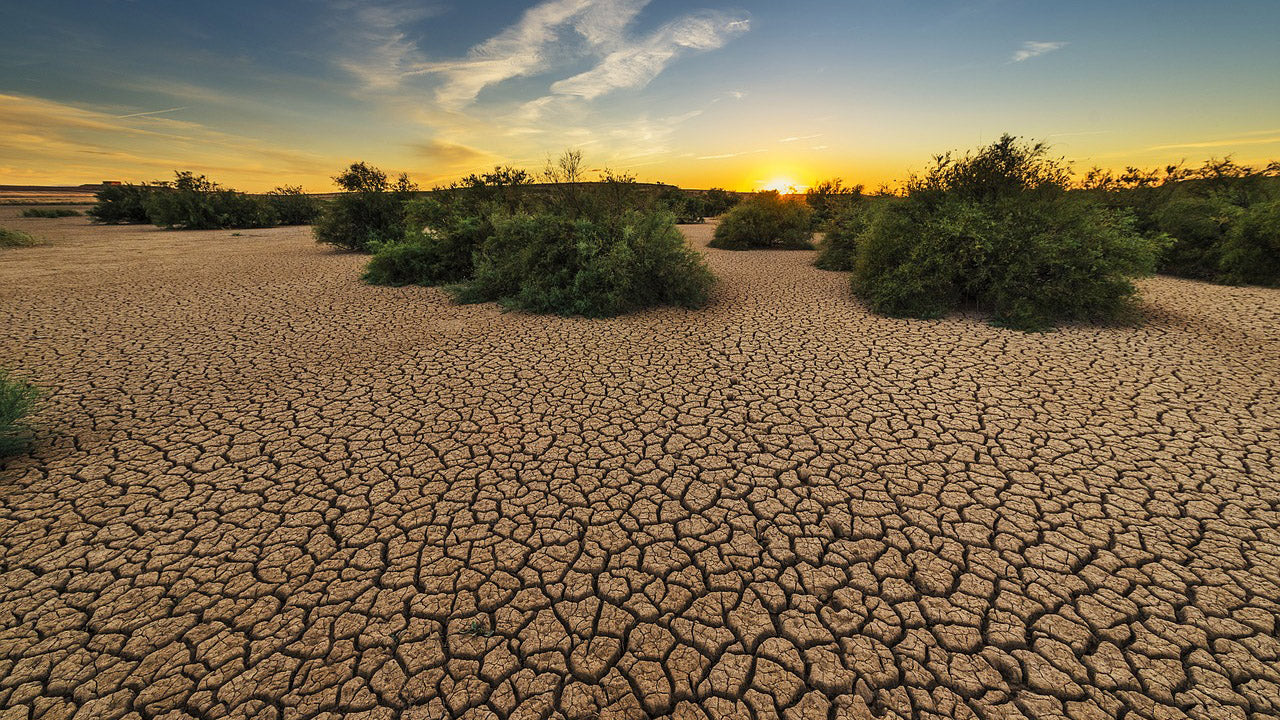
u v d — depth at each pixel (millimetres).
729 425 4293
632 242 8609
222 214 26422
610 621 2428
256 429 4230
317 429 4242
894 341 6453
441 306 8594
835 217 13492
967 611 2447
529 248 8688
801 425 4273
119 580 2648
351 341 6625
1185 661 2182
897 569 2711
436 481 3521
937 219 8266
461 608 2492
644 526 3066
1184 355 5715
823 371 5469
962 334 6695
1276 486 3297
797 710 2018
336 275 11508
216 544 2906
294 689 2105
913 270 7805
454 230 11000
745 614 2459
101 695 2076
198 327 7211
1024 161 8445
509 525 3080
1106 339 6344
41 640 2314
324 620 2424
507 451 3908
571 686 2119
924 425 4234
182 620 2420
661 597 2561
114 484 3447
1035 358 5727
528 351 6207
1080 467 3574
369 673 2172
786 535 2979
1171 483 3361
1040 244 7121
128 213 28828
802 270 12406
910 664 2199
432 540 2951
